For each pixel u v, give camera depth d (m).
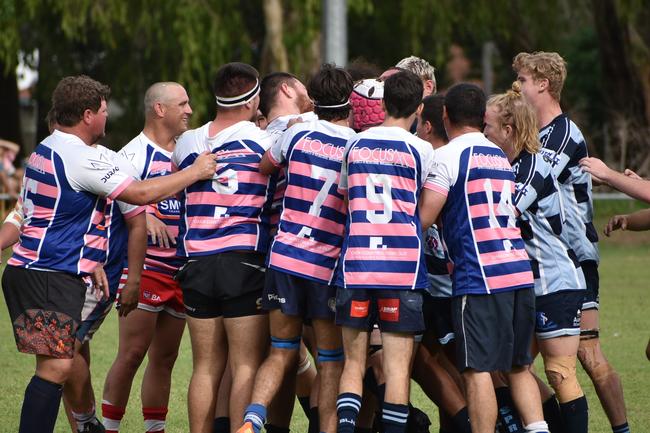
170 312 24.30
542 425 20.58
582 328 22.92
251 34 86.88
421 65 24.45
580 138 22.50
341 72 21.23
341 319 20.12
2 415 26.47
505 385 22.09
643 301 45.28
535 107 22.66
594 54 106.31
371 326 20.39
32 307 21.03
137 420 26.73
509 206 20.56
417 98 20.61
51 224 21.11
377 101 21.45
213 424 21.91
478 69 139.25
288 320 21.00
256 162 21.56
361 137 20.38
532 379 21.03
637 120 85.94
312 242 20.73
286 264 20.64
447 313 21.62
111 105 103.75
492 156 20.58
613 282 51.69
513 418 21.88
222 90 21.69
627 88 85.94
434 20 78.25
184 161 22.00
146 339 23.98
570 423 21.62
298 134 21.05
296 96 23.39
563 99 99.00
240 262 21.19
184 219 21.77
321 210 20.80
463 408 22.02
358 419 22.89
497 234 20.31
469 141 20.58
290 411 22.95
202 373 21.78
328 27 38.41
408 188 20.14
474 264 20.17
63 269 21.12
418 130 22.66
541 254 21.48
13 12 69.62
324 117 21.28
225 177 21.34
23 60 82.31
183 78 69.62
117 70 82.81
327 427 21.02
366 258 19.92
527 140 21.23
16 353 35.09
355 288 19.95
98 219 21.56
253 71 21.88
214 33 69.81
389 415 20.06
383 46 92.00
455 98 20.81
